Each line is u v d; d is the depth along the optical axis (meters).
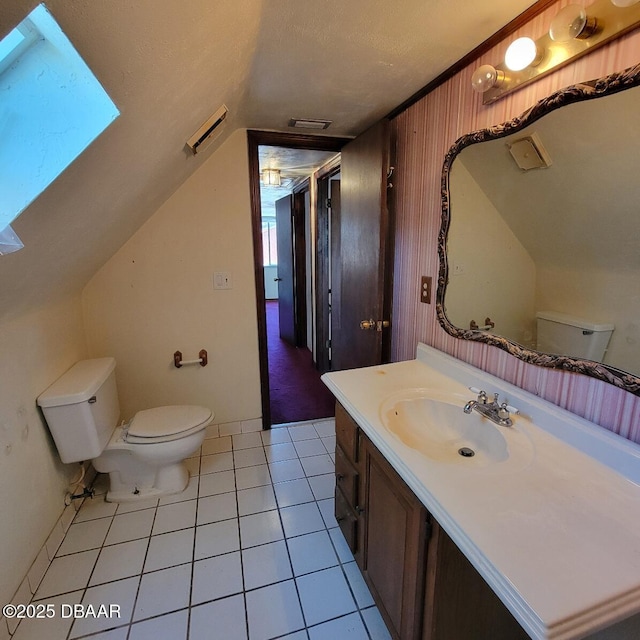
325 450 2.43
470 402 1.26
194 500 1.95
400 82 1.59
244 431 2.65
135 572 1.52
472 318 1.47
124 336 2.29
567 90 0.97
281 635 1.29
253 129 2.23
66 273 1.57
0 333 1.33
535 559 0.69
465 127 1.43
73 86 0.77
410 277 1.90
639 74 0.81
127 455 1.94
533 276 1.17
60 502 1.72
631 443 0.92
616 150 0.89
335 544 1.67
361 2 1.06
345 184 2.34
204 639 1.27
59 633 1.28
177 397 2.48
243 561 1.58
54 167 0.80
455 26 1.19
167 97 1.04
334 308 3.32
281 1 1.04
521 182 1.17
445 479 0.92
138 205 1.72
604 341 0.97
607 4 0.88
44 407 1.59
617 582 0.65
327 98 1.76
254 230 2.39
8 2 0.44
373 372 1.66
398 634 1.14
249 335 2.53
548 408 1.13
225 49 1.12
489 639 1.05
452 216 1.52
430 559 0.95
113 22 0.61
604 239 0.94
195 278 2.35
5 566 1.28
